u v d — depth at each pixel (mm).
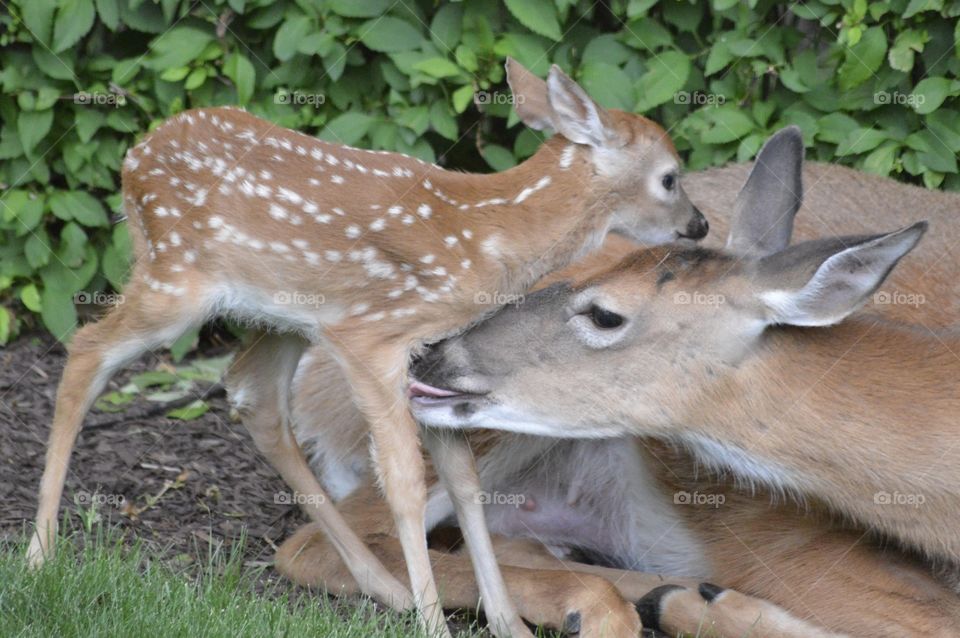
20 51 13250
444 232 8836
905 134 12617
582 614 8867
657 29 13062
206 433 12039
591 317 8734
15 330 13539
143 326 8953
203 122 9102
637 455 9734
